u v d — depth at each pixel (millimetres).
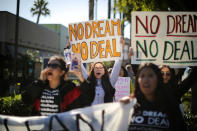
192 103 6777
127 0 5242
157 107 2465
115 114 2652
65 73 3164
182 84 3359
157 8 4977
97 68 4059
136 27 3822
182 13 3795
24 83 18391
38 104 3111
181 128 2428
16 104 5777
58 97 3008
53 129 2764
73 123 2730
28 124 2805
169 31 3805
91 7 11484
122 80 5648
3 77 17391
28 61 20531
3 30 18469
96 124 2695
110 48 4527
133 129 2451
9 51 18953
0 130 2891
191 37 3803
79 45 4766
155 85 2486
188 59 3811
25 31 21953
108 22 4555
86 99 3270
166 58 3822
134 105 2572
